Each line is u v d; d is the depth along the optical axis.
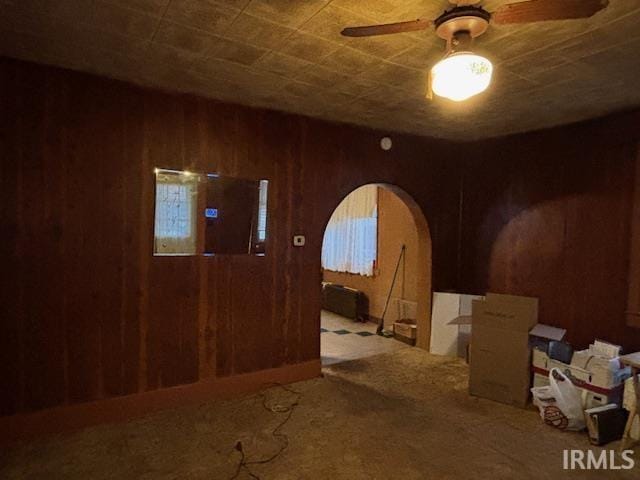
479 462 2.38
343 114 3.49
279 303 3.52
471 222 4.54
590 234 3.49
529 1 1.45
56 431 2.64
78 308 2.70
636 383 2.54
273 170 3.44
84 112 2.68
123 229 2.84
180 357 3.07
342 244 6.55
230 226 3.26
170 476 2.21
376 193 5.80
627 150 3.25
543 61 2.34
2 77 2.44
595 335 3.46
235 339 3.31
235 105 3.24
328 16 1.88
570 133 3.65
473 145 4.50
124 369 2.87
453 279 4.66
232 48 2.24
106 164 2.76
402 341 4.88
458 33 1.78
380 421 2.87
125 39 2.16
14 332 2.52
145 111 2.88
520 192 4.06
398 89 2.84
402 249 5.34
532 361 3.13
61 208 2.63
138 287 2.90
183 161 3.03
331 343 4.82
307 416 2.93
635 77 2.57
